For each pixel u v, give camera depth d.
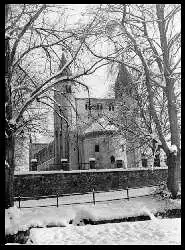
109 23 18.94
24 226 14.18
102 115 27.73
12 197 15.90
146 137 24.64
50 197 28.38
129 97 28.61
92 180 30.83
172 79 21.52
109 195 28.31
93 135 52.41
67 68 18.84
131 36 19.55
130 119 27.58
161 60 21.42
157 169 34.03
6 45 16.61
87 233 14.68
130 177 32.53
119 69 22.50
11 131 16.06
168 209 19.25
